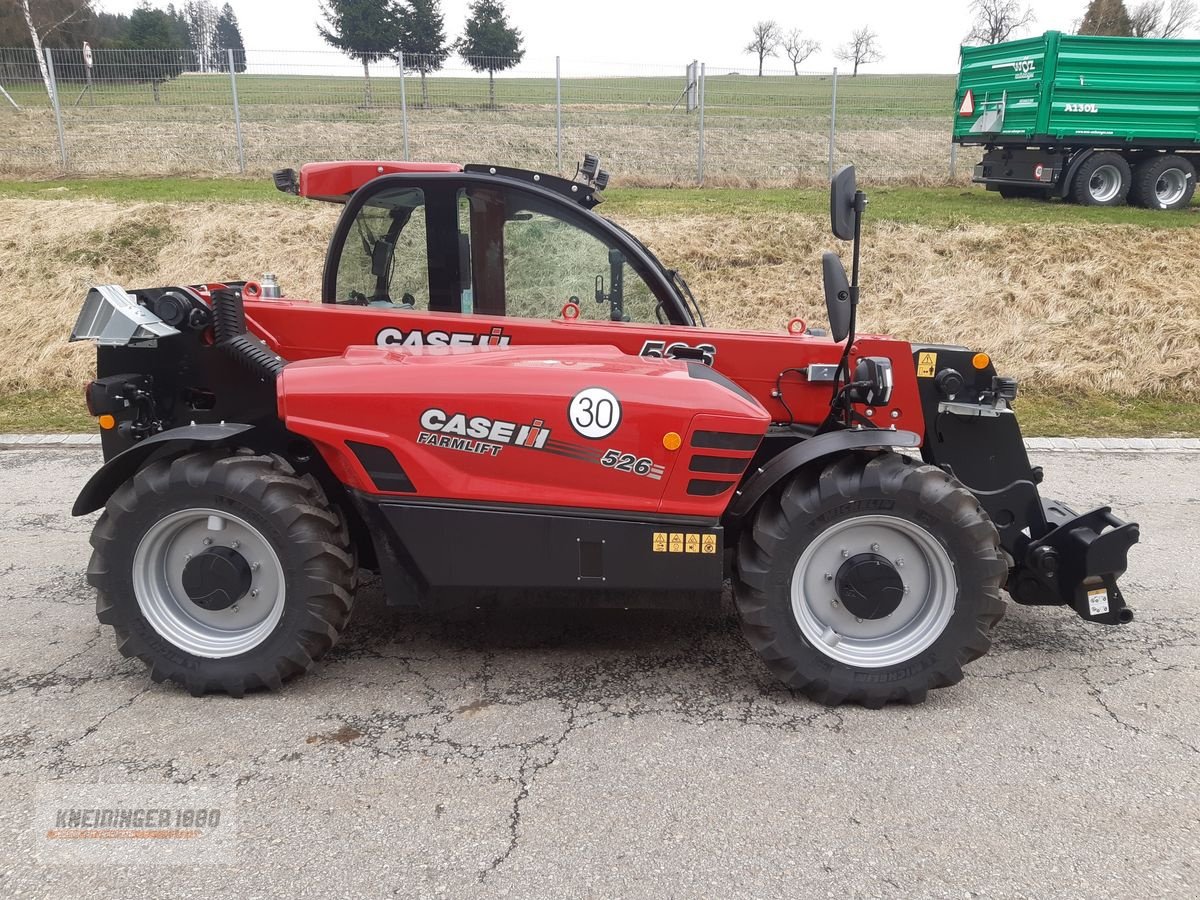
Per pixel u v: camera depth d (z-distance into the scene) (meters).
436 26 29.41
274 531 3.14
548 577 3.28
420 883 2.37
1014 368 8.77
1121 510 5.62
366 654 3.63
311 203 11.80
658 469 3.18
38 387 8.41
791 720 3.20
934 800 2.75
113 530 3.16
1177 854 2.53
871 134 19.52
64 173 13.94
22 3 28.05
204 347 3.73
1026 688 3.45
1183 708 3.31
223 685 3.24
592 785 2.80
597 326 3.77
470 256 3.95
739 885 2.38
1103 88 12.62
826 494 3.14
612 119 18.88
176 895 2.33
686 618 4.02
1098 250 10.58
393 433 3.18
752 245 11.02
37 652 3.63
